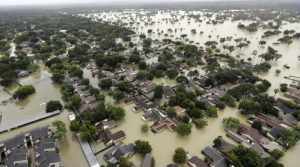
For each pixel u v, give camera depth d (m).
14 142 75.19
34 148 75.19
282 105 100.12
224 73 128.12
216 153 71.12
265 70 146.00
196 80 130.38
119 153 71.44
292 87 122.94
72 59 166.50
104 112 92.88
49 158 67.88
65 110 101.12
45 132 80.69
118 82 125.25
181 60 164.38
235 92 110.25
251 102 97.50
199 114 92.44
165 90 116.44
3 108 105.50
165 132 86.38
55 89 125.50
